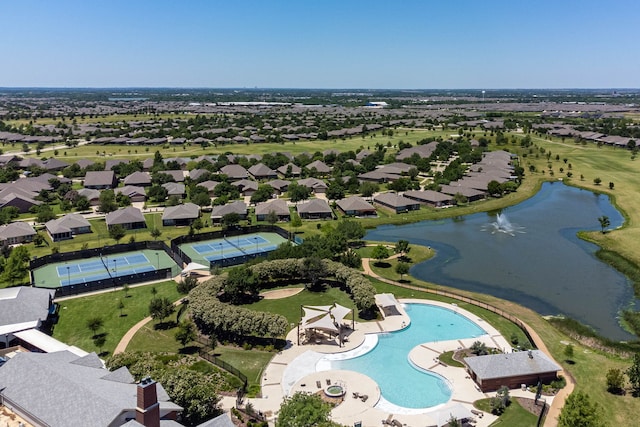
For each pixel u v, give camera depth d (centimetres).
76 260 11088
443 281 9994
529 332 7562
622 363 6725
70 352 6044
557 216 15162
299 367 6581
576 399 4944
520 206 16500
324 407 4959
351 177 18550
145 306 8562
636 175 19862
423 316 8231
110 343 7238
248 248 11856
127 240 12388
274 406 5684
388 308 8325
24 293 7994
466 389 6050
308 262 9219
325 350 7050
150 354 6612
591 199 17312
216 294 8325
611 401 5806
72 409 4647
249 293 9131
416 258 11281
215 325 7250
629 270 10475
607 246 11981
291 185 17362
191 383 5416
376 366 6644
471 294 9281
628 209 15375
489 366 6131
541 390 6019
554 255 11625
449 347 7125
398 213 15238
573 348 7138
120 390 4972
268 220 13688
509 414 5550
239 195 16750
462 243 12544
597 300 9138
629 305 8925
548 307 8819
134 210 13788
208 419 5328
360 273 9169
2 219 13350
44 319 7531
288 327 7781
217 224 13875
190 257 11125
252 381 6234
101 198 15500
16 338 7244
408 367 6631
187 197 16775
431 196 16250
